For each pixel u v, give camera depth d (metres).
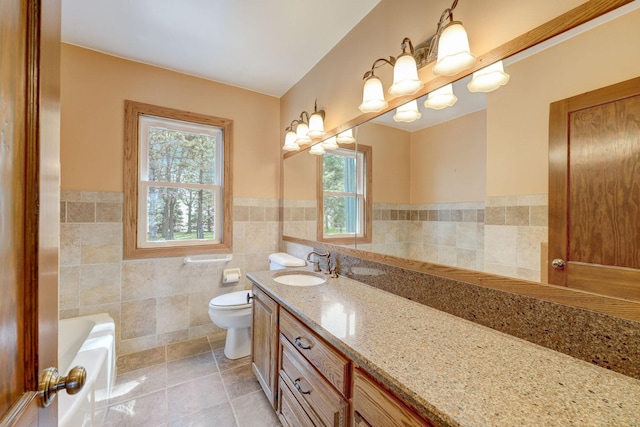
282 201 2.84
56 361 0.61
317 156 2.25
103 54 2.12
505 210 1.02
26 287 0.48
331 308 1.25
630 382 0.70
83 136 2.04
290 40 1.97
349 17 1.73
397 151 1.51
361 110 1.59
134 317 2.23
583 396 0.65
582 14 0.80
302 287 1.61
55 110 0.60
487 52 1.04
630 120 0.72
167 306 2.36
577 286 0.83
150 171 2.34
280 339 1.45
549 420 0.57
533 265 0.93
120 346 2.18
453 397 0.64
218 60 2.23
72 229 2.01
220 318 2.07
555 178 0.88
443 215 1.26
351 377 0.93
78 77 2.03
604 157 0.77
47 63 0.56
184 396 1.72
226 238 2.61
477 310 1.08
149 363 2.07
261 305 1.72
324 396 1.04
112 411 1.58
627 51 0.72
